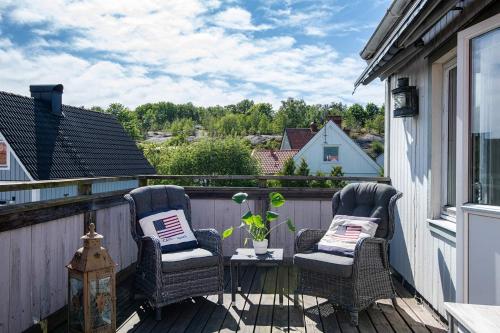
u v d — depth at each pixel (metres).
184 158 19.19
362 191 4.17
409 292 4.27
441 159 3.73
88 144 14.92
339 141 23.03
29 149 12.59
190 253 3.79
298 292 3.80
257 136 41.97
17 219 2.94
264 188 5.29
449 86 3.67
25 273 3.03
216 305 3.85
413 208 4.21
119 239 4.55
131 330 3.30
